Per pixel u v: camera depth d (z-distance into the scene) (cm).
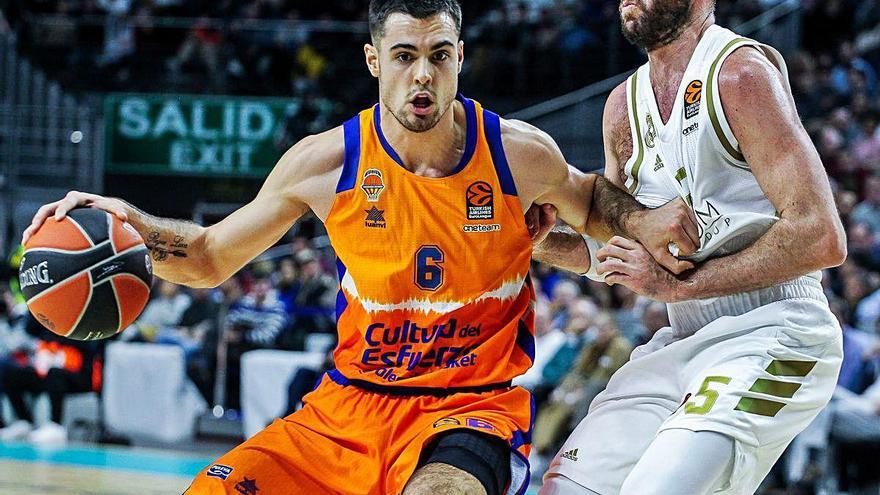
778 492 931
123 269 363
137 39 2042
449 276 373
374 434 369
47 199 1817
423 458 359
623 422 397
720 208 382
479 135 376
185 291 1342
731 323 379
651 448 359
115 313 364
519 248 378
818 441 893
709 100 374
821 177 356
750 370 364
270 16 2050
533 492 969
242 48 1958
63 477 962
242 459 370
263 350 1237
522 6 1914
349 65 1950
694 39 391
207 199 1805
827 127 1455
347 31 1975
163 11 2078
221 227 401
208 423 1252
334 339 1209
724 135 373
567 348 1058
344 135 383
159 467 1061
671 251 397
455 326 374
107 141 1797
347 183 378
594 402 420
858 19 1688
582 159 1612
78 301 357
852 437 883
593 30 1839
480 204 373
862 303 1039
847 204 1259
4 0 1986
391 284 374
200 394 1255
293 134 1772
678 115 387
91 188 1808
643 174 412
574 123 1642
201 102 1788
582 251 448
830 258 350
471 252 372
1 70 1892
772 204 373
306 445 375
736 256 370
